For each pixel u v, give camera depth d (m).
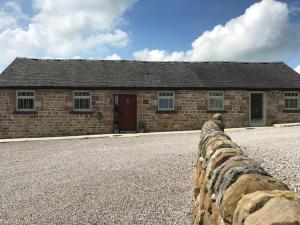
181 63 23.17
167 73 21.41
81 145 14.38
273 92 20.97
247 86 20.55
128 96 19.81
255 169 2.85
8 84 18.41
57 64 21.34
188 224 5.47
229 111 20.41
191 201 6.48
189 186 7.32
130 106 19.83
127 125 19.77
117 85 19.42
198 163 6.34
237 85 20.55
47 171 9.45
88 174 8.84
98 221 5.78
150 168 8.96
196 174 6.52
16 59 21.19
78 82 19.33
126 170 8.98
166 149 11.70
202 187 4.65
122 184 7.76
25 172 9.46
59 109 18.98
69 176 8.75
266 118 20.84
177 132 18.33
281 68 23.75
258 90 20.80
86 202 6.71
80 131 19.19
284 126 19.36
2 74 19.17
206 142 5.54
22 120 18.69
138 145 13.45
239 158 3.33
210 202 3.59
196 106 20.11
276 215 1.71
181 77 20.98
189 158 9.70
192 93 20.11
